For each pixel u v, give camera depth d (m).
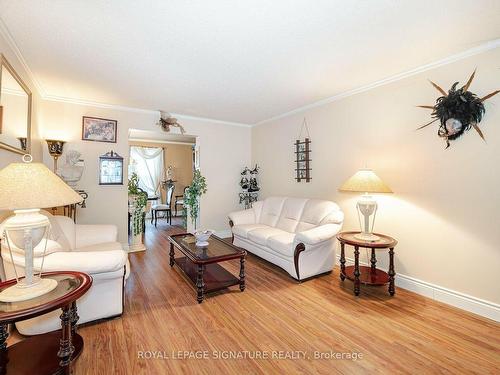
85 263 1.78
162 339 1.81
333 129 3.47
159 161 7.47
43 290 1.34
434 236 2.43
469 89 2.19
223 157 4.96
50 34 1.95
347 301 2.39
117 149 3.91
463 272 2.24
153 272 3.12
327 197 3.58
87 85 3.02
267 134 4.79
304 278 2.84
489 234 2.09
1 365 1.33
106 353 1.66
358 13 1.72
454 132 2.23
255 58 2.36
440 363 1.58
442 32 1.93
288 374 1.49
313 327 1.97
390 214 2.80
